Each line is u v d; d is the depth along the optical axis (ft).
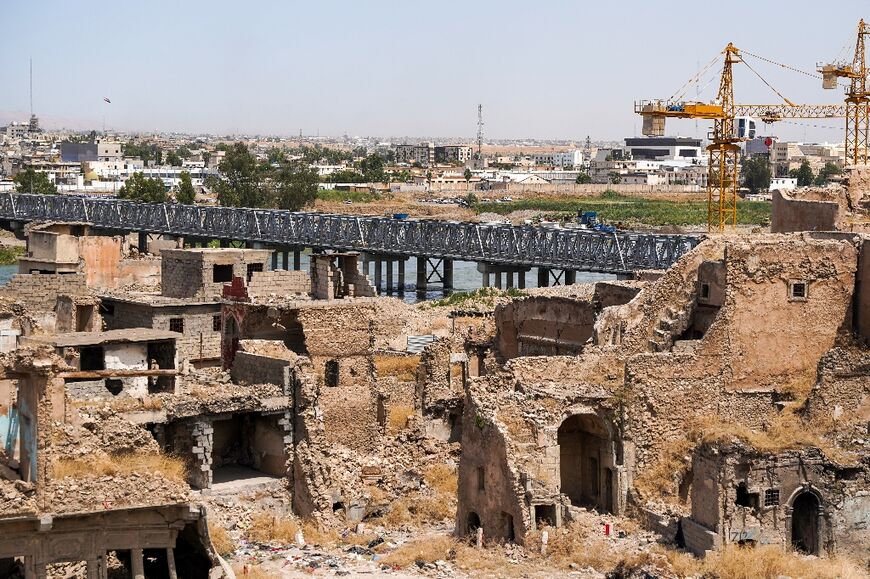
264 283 339.77
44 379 165.48
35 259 380.17
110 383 244.01
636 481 226.58
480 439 216.54
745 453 206.80
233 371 250.78
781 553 202.59
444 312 406.00
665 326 248.52
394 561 204.13
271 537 217.97
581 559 202.80
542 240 603.67
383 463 240.73
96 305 324.19
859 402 233.76
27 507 164.66
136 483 171.01
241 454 243.60
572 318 285.23
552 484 213.25
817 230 288.71
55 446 180.86
